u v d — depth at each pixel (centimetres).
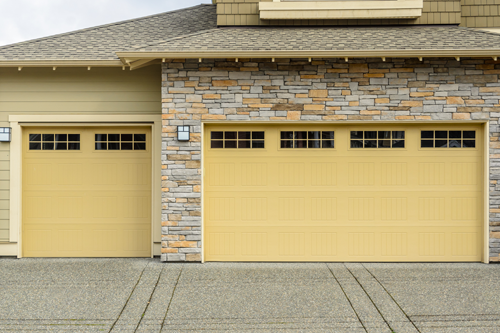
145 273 563
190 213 614
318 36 674
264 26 743
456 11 736
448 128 623
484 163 612
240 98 616
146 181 670
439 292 488
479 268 586
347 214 629
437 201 625
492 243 609
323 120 614
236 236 630
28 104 661
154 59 608
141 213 670
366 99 612
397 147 627
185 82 614
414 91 610
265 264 614
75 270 580
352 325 402
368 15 727
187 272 568
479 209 622
